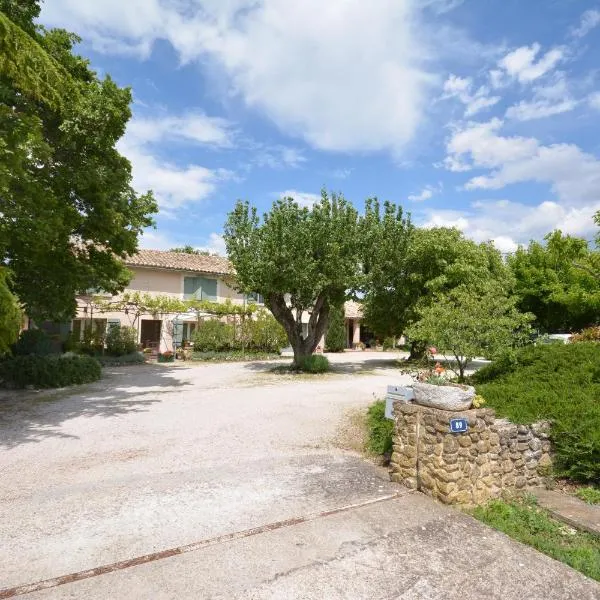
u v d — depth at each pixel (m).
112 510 4.26
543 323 25.17
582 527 4.17
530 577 3.24
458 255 18.80
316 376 15.42
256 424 8.05
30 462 5.82
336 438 7.21
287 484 5.00
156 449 6.46
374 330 21.62
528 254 25.70
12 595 2.87
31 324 17.02
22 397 10.62
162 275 23.73
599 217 13.36
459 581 3.15
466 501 4.54
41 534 3.75
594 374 6.36
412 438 4.93
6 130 7.36
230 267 18.94
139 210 12.34
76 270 11.80
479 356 7.44
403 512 4.27
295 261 15.07
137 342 21.64
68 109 9.53
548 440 5.48
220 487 4.89
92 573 3.13
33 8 9.34
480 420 4.71
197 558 3.36
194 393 11.49
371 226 17.09
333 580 3.10
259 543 3.60
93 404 9.85
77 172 9.83
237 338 23.00
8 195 7.98
